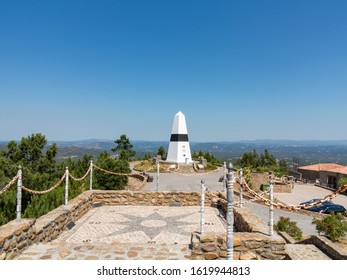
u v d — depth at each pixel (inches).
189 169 1405.0
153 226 400.2
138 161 1920.5
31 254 259.6
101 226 397.4
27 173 490.3
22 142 632.4
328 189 1486.2
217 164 1752.0
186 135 1526.8
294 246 381.7
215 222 420.8
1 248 232.4
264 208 789.2
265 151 2625.5
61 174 629.3
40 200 424.8
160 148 1969.7
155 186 1008.2
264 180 1455.5
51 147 649.6
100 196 515.2
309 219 709.3
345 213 875.4
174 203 521.0
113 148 1943.9
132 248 278.7
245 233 287.7
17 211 278.2
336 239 490.9
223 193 516.1
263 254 272.1
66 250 269.9
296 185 1625.2
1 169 479.5
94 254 261.3
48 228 321.4
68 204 413.4
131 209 491.8
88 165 770.8
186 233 373.1
